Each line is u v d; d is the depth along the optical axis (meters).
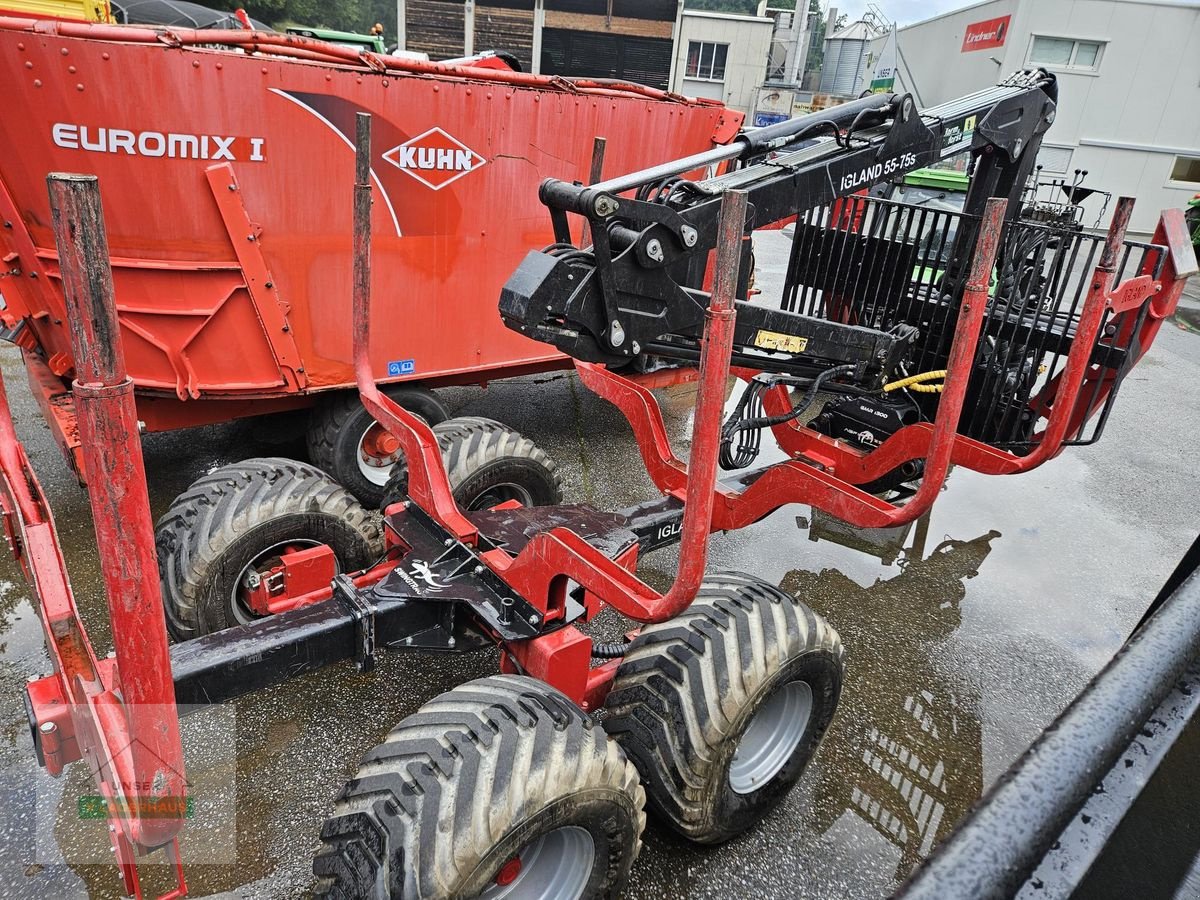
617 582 2.18
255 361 4.09
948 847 0.64
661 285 2.44
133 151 3.46
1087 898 0.64
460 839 1.74
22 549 2.76
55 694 2.05
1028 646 4.04
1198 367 10.07
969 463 3.99
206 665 2.20
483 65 5.50
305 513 3.10
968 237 4.29
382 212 4.24
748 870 2.62
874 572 4.61
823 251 4.78
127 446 1.21
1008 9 21.56
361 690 3.34
